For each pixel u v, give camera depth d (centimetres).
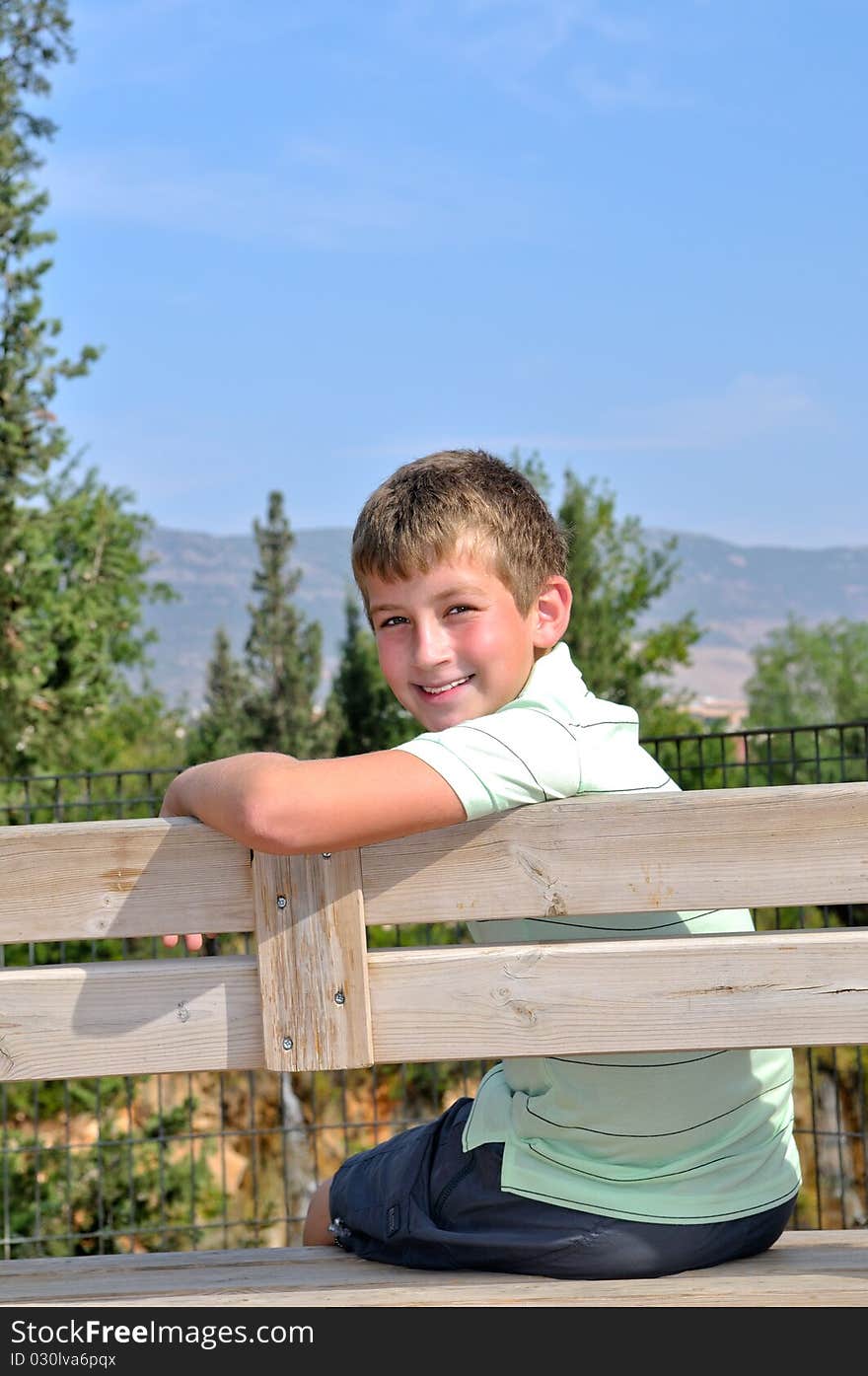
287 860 173
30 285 1037
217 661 4200
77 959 829
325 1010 172
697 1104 182
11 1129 841
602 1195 180
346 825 162
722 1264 187
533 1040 172
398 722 3328
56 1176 809
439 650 185
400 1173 199
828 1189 814
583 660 2545
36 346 1040
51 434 1057
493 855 171
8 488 1085
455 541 182
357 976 172
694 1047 170
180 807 178
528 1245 181
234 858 174
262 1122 974
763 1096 190
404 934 770
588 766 177
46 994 175
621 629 2695
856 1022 168
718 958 170
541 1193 182
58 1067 175
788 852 168
